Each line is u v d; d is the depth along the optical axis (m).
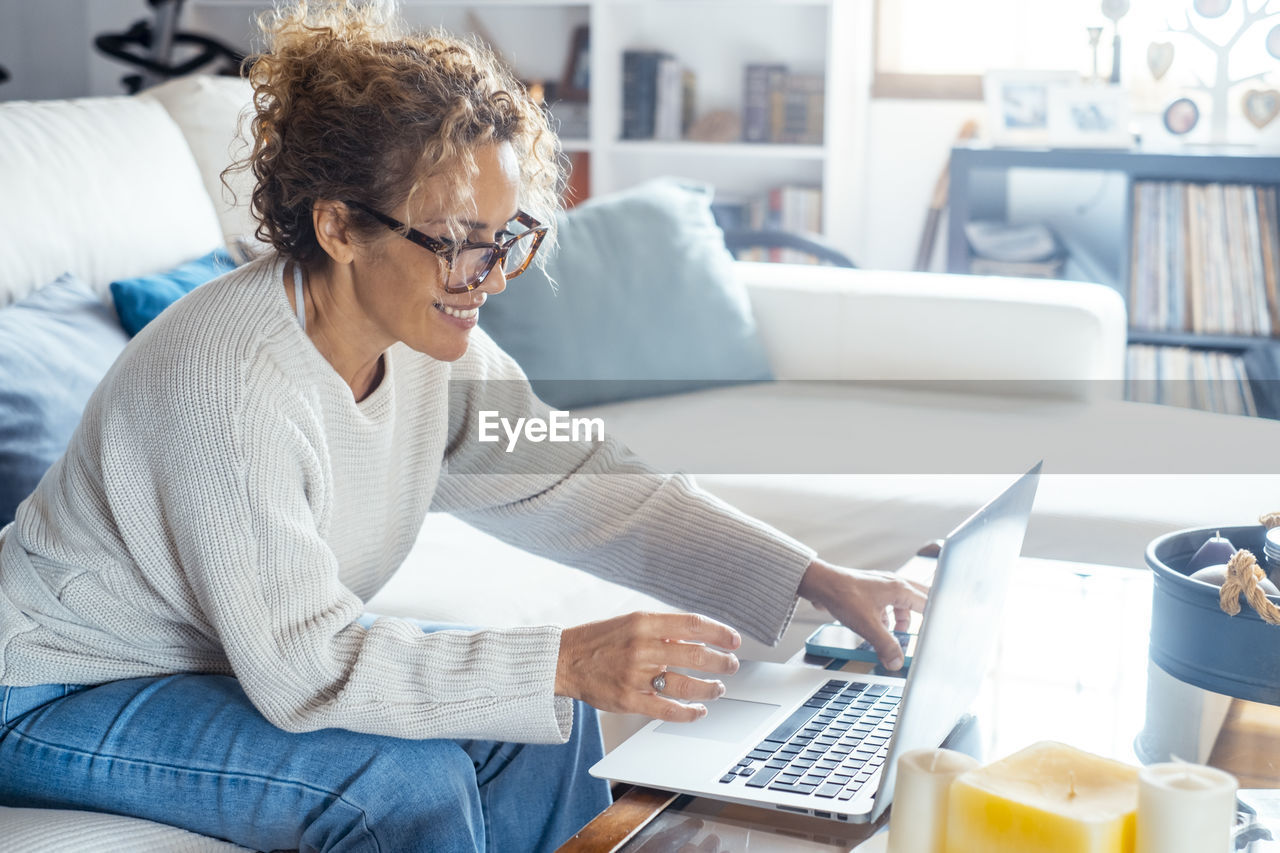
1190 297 3.23
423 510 1.38
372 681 1.05
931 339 2.50
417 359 1.32
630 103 3.72
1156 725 1.06
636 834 0.91
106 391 1.11
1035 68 3.57
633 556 1.40
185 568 1.08
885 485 1.97
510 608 1.56
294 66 1.09
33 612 1.15
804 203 3.67
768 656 1.80
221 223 2.08
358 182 1.05
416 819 1.06
